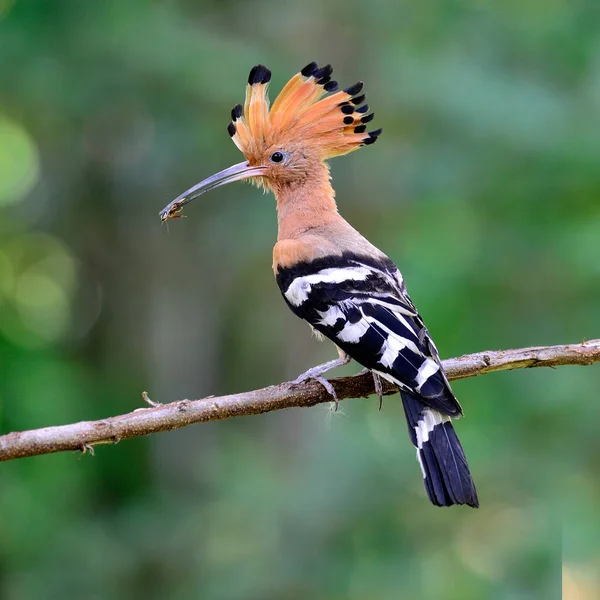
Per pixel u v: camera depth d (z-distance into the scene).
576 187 14.57
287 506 13.37
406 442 14.03
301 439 15.98
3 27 14.32
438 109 14.77
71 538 14.27
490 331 14.06
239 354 19.02
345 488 13.41
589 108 14.96
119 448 16.56
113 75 14.48
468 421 14.31
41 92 14.26
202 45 14.60
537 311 14.29
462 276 14.12
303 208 8.39
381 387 7.00
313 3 16.02
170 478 16.56
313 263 7.56
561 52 15.86
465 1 16.42
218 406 6.51
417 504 13.58
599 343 7.13
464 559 14.51
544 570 14.37
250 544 13.30
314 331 7.54
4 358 16.56
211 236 16.42
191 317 18.41
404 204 15.80
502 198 14.94
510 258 14.39
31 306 18.58
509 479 14.34
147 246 18.08
